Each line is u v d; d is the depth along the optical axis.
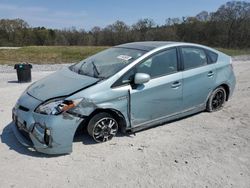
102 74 4.73
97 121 4.54
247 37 64.25
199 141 4.83
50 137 4.03
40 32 85.75
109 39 76.06
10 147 4.51
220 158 4.26
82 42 79.81
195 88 5.60
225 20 66.12
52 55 33.62
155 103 5.00
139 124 4.94
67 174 3.79
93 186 3.54
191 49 5.65
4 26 85.88
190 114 5.80
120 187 3.52
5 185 3.55
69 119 4.12
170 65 5.23
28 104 4.33
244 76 12.27
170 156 4.30
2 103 7.29
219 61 6.12
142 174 3.80
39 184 3.57
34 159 4.15
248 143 4.79
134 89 4.70
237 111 6.40
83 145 4.57
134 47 5.41
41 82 4.97
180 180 3.68
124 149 4.49
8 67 18.14
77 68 5.32
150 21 74.12
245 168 4.00
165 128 5.34
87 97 4.27
